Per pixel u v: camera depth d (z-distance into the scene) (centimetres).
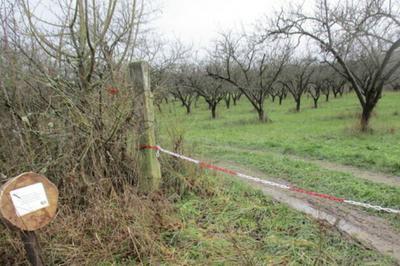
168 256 310
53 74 371
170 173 464
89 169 385
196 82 2377
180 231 349
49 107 359
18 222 227
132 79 415
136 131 421
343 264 295
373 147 839
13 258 297
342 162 720
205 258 306
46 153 364
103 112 392
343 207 444
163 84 504
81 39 380
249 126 1652
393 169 627
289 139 1084
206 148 947
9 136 356
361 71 2067
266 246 325
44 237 309
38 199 238
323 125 1436
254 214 399
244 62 2078
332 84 3225
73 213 347
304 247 321
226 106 3231
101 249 308
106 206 344
